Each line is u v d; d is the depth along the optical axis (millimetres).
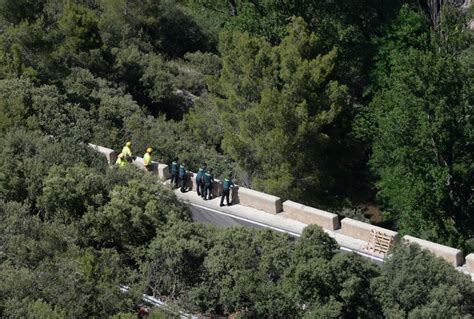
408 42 49312
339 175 44406
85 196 27578
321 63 42125
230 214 32875
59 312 20359
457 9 49281
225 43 45562
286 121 40000
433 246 27906
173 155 40594
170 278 24281
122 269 23859
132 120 42031
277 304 21906
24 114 36062
